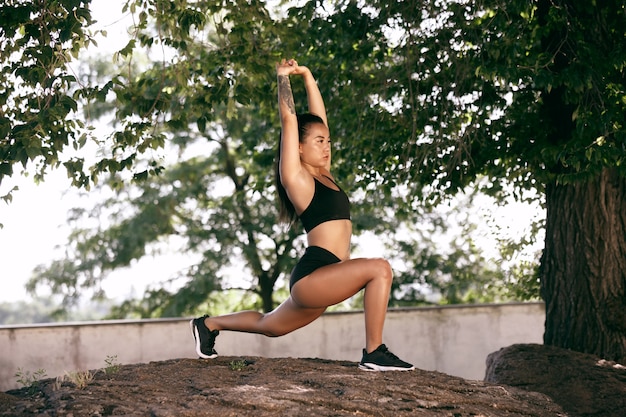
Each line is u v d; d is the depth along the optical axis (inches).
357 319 370.3
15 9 229.6
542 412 182.4
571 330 293.1
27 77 231.6
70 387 173.2
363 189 354.6
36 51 231.8
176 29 265.6
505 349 283.9
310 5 314.2
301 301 179.3
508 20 275.4
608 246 289.3
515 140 303.9
